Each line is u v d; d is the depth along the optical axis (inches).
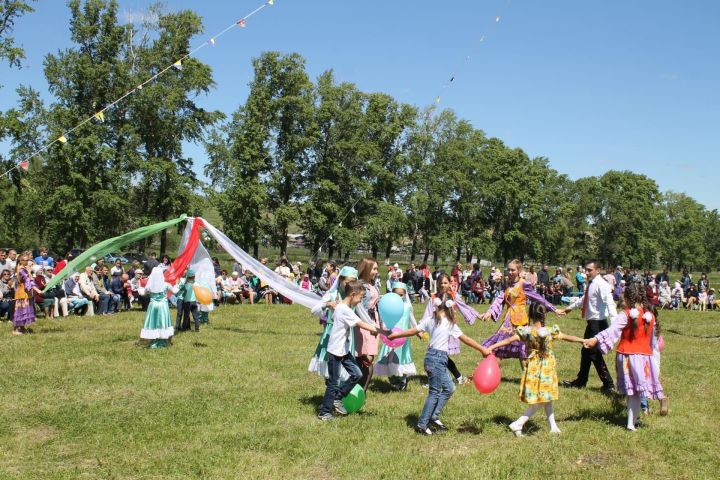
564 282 1005.8
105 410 284.8
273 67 1720.0
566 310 368.2
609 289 349.1
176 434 252.2
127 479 206.2
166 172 1480.1
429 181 1952.5
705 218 3742.6
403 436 255.8
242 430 258.7
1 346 441.1
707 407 314.3
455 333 267.6
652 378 270.8
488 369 260.1
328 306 307.0
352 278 312.7
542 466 222.2
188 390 324.8
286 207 1676.9
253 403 300.8
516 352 370.9
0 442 242.1
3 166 1289.4
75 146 1344.7
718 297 1075.9
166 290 448.5
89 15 1401.3
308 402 306.3
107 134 1428.4
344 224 1803.6
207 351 436.8
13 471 211.2
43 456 227.1
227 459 224.4
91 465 219.3
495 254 2247.8
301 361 408.2
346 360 280.5
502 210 2186.3
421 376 378.9
